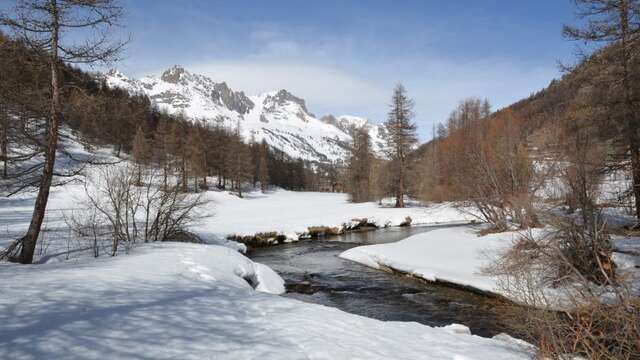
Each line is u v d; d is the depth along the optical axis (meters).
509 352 6.00
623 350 5.31
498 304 12.00
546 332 5.99
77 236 16.81
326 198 65.25
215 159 67.69
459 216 35.34
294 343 5.45
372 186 50.22
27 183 12.15
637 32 13.58
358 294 13.92
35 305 6.29
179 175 20.22
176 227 19.02
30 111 10.94
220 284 9.60
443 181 39.97
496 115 46.97
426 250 18.91
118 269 9.88
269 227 28.12
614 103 14.65
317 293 14.10
